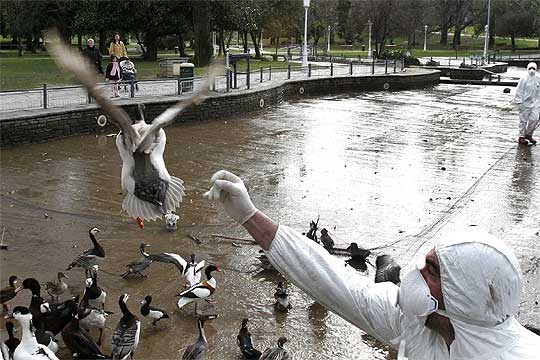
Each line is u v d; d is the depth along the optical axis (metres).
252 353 9.30
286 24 71.75
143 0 51.22
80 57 4.23
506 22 97.69
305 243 3.24
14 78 37.06
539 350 2.88
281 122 30.81
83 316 9.61
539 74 26.61
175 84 32.16
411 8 83.69
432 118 34.16
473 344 2.86
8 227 14.70
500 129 30.86
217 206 16.75
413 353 3.04
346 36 94.88
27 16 54.84
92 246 13.76
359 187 19.19
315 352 9.55
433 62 62.69
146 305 10.09
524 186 19.81
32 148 22.84
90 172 19.78
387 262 11.16
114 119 4.50
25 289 11.55
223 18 54.66
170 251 13.59
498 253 2.81
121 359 8.91
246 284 12.01
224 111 31.09
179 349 9.59
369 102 40.28
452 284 2.82
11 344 8.96
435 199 18.06
